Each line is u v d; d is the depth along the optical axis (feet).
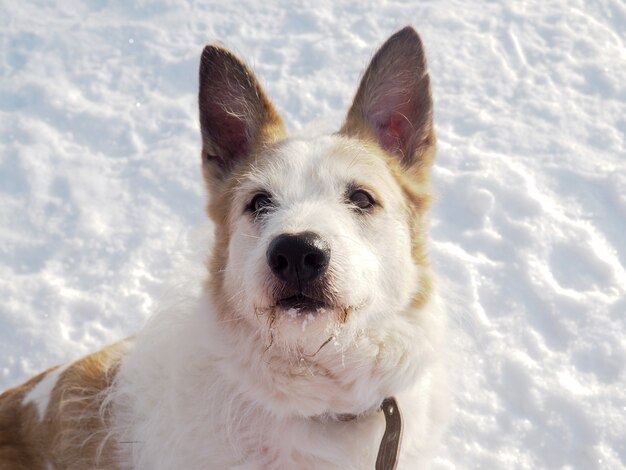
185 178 4.24
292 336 2.35
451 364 2.81
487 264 3.76
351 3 5.37
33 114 4.60
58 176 4.27
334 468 2.46
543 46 5.01
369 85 2.77
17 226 4.04
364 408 2.47
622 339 3.44
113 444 2.61
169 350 2.56
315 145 2.63
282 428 2.44
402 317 2.50
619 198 4.04
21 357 3.50
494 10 5.28
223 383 2.48
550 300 3.60
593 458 3.07
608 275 3.71
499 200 4.03
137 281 3.80
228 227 2.60
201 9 5.32
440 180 4.13
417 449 2.56
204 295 2.54
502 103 4.65
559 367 3.36
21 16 5.28
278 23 5.23
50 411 2.71
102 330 3.59
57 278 3.81
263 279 2.32
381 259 2.49
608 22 5.21
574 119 4.53
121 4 5.38
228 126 2.76
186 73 4.87
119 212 4.10
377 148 2.72
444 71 4.84
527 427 3.18
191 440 2.47
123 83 4.82
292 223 2.36
